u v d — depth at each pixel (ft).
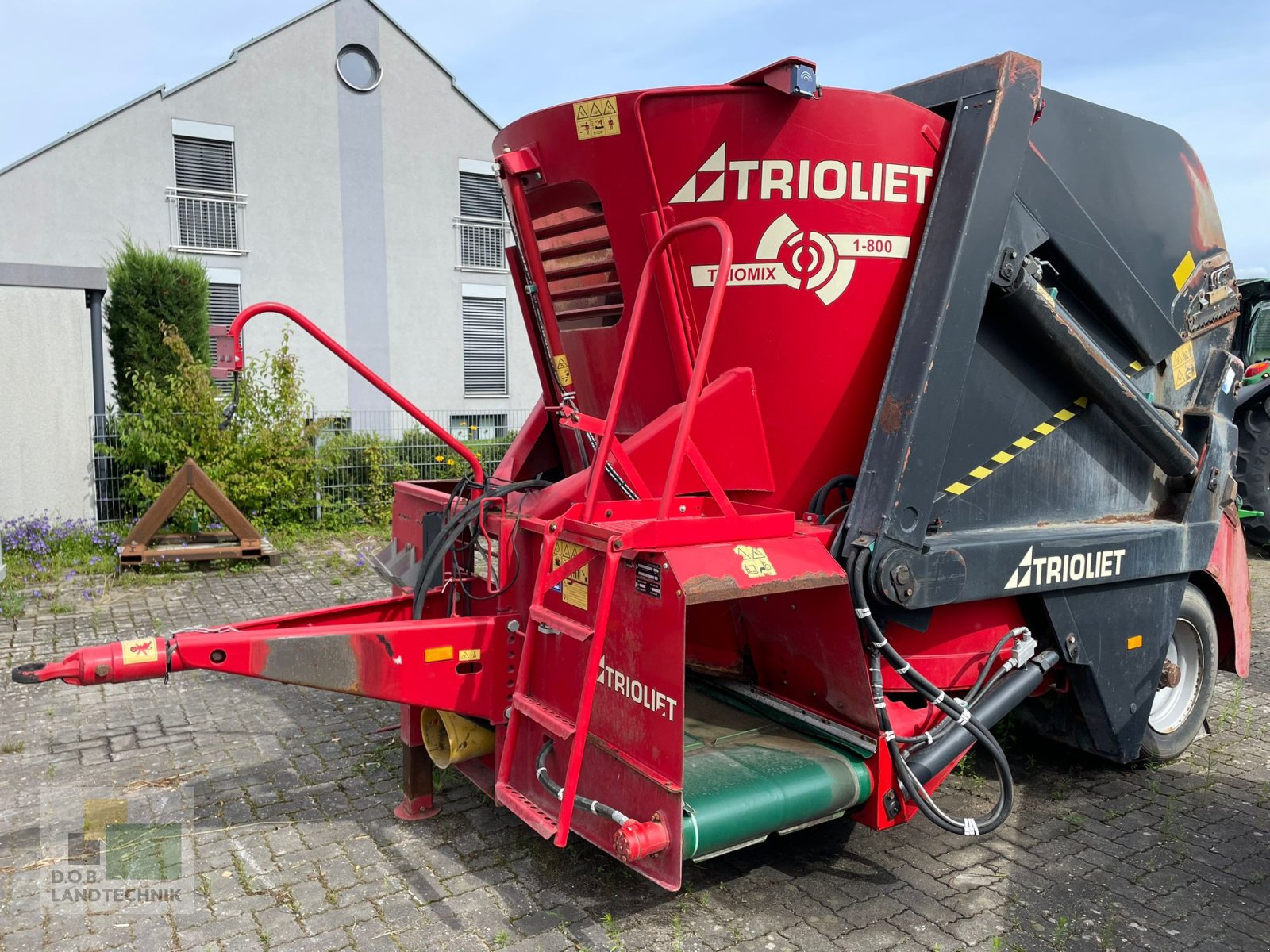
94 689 17.56
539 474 15.01
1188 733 14.88
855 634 10.24
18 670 9.34
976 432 11.71
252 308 11.47
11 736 15.31
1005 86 10.79
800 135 10.53
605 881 10.96
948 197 10.83
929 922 10.26
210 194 58.08
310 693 17.48
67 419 32.22
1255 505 31.96
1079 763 14.96
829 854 11.76
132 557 27.89
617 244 11.34
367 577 28.14
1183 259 13.70
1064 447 12.66
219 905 10.38
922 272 10.76
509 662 11.06
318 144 61.05
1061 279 12.23
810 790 9.83
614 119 10.75
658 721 8.73
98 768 14.11
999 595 11.28
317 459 35.24
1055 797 13.64
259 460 33.53
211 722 15.99
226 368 11.37
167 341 33.73
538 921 10.11
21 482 31.68
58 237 54.70
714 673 12.69
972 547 10.94
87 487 32.68
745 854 11.74
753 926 10.11
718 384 11.06
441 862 11.35
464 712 10.88
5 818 12.50
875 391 11.42
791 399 11.25
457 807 12.87
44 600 24.91
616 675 9.26
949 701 10.64
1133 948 9.86
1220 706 17.70
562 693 9.99
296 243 60.85
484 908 10.36
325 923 10.03
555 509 11.14
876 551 10.07
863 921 10.25
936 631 11.78
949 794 13.70
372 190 63.00
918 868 11.47
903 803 10.56
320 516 35.60
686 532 9.04
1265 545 33.71
